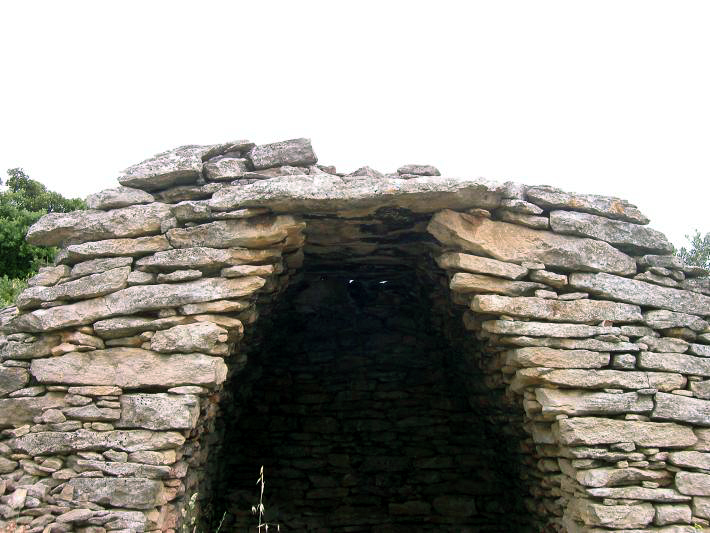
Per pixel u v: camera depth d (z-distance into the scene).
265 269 5.46
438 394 9.33
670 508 5.11
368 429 9.28
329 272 8.28
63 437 5.10
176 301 5.36
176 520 5.43
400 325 9.60
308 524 8.90
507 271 5.62
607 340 5.57
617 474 5.19
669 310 5.82
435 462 9.11
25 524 4.78
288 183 5.41
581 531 5.42
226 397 7.16
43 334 5.48
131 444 5.03
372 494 9.05
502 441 7.96
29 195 16.28
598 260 5.79
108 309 5.41
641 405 5.43
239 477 9.05
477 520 8.84
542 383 5.51
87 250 5.59
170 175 5.72
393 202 5.56
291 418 9.33
